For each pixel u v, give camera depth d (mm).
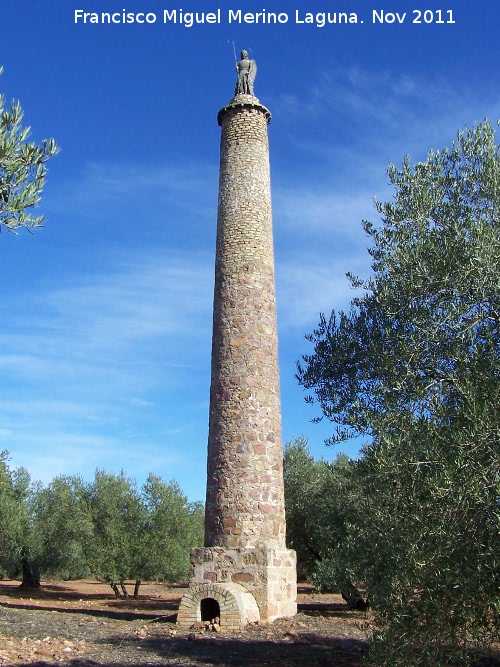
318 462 36656
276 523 20641
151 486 41344
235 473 20625
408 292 11312
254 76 25484
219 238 23531
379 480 9820
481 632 8906
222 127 24797
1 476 45750
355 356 13367
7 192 10711
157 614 24141
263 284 22812
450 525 8344
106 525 40594
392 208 12812
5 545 44406
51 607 27891
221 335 22312
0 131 10602
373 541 9852
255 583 19297
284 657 14273
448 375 10648
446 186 12695
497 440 8523
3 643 14727
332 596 37750
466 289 11031
